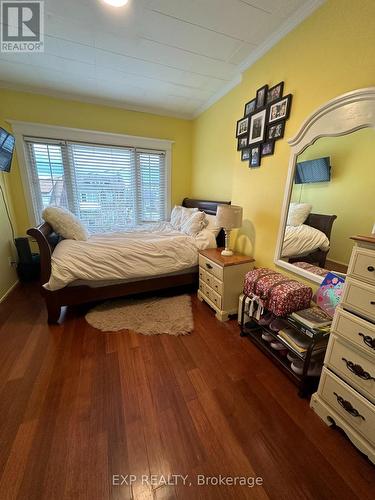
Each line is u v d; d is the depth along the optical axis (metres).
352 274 1.01
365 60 1.18
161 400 1.29
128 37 1.79
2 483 0.92
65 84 2.61
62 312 2.17
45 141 2.90
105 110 3.08
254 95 2.00
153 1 1.44
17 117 2.73
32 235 1.80
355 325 1.00
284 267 1.81
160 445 1.06
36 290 2.65
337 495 0.89
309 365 1.32
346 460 1.01
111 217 3.49
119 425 1.14
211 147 3.09
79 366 1.52
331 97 1.36
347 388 1.05
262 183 1.97
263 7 1.47
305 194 1.59
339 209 1.38
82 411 1.21
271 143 1.82
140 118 3.29
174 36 1.77
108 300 2.41
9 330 1.90
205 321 2.07
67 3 1.47
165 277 2.38
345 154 1.30
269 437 1.10
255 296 1.68
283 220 1.78
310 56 1.46
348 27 1.23
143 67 2.22
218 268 2.01
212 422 1.17
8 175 2.80
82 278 1.94
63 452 1.02
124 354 1.64
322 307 1.44
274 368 1.54
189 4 1.46
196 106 3.22
